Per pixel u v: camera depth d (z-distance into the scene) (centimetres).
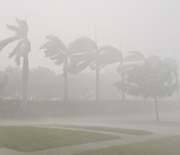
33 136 1016
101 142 1035
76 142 985
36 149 864
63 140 989
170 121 2292
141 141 1071
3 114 2388
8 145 896
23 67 2552
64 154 816
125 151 853
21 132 1080
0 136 998
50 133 1099
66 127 1493
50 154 816
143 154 834
